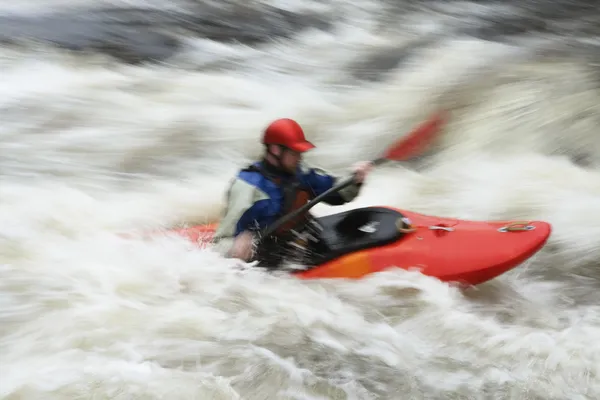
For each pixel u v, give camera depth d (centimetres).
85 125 3098
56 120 3142
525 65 3497
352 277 1603
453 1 5669
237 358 1373
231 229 1570
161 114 3241
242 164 2762
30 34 4578
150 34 4741
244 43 4562
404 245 1619
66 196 2331
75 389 1264
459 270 1566
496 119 2900
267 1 5766
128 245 1822
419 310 1536
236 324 1473
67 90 3525
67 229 2022
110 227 2088
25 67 3875
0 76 3697
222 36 4728
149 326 1462
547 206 2212
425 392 1309
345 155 2862
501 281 1753
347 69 3906
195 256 1681
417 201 2320
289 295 1570
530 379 1346
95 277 1647
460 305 1575
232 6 5606
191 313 1505
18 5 5406
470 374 1362
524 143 2731
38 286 1603
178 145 2911
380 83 3584
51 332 1438
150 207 2292
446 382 1337
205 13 5369
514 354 1423
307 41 4588
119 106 3334
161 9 5472
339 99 3428
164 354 1377
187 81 3709
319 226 1689
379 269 1600
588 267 1880
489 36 4456
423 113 3088
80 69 3891
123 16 5209
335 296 1578
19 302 1541
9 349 1389
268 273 1628
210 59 4197
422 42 4372
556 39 4272
